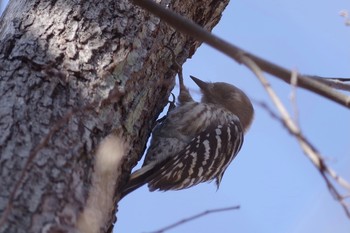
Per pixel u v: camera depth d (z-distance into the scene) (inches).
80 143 321.1
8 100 323.6
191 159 467.5
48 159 302.5
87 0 386.6
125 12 393.7
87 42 367.9
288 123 221.1
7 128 308.3
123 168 368.2
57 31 366.6
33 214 278.1
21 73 338.3
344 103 284.4
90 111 339.6
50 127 316.5
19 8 384.2
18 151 299.3
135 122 377.7
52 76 340.5
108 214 333.7
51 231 276.4
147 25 400.5
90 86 349.7
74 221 289.1
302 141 220.5
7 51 353.7
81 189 305.6
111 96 353.7
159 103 423.8
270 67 279.1
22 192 283.1
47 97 330.6
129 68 376.2
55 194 291.4
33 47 353.4
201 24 453.4
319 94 286.4
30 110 321.4
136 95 381.1
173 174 462.0
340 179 219.9
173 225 302.7
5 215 249.0
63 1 382.0
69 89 341.4
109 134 343.0
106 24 381.4
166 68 424.8
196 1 444.5
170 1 429.7
